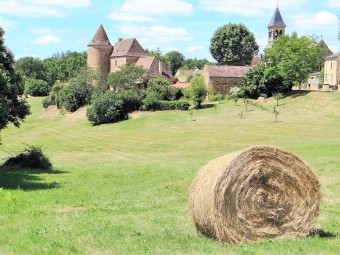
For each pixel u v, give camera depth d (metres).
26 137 67.25
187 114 74.12
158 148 48.88
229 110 73.69
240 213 10.55
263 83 80.69
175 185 20.92
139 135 61.56
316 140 45.84
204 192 10.73
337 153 32.00
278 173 10.79
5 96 26.72
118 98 78.56
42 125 81.88
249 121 63.53
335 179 20.36
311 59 80.25
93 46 108.62
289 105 71.06
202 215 10.75
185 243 10.34
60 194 19.34
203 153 42.59
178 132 60.94
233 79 92.06
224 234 10.42
